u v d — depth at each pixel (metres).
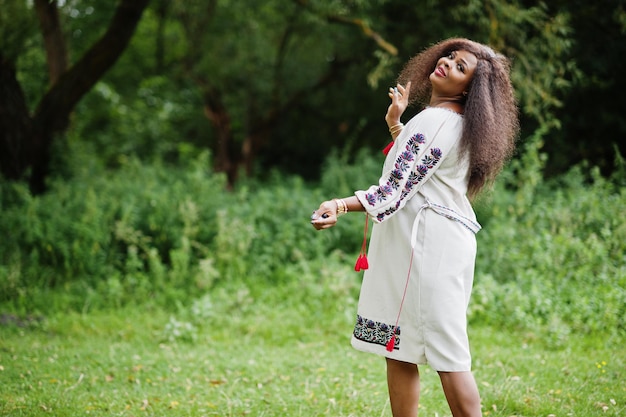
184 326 5.23
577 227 6.47
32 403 3.54
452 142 2.53
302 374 4.26
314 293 6.05
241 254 6.85
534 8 7.80
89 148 11.62
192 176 7.98
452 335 2.47
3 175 8.10
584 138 9.54
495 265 6.16
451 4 9.08
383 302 2.57
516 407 3.47
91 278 6.44
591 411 3.39
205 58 12.92
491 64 2.66
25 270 6.36
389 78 11.17
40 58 10.44
